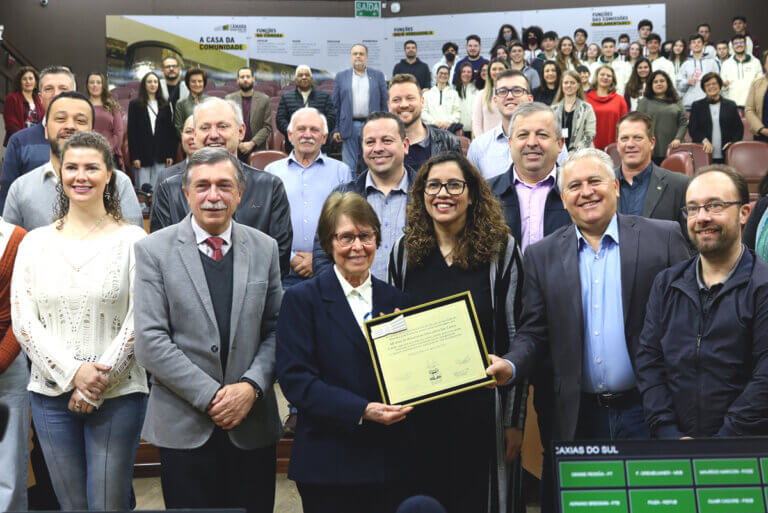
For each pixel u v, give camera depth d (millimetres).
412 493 2260
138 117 7230
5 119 6758
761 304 2209
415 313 2188
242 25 11359
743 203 2305
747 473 1735
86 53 11320
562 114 6047
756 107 7645
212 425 2311
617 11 11133
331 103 7105
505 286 2525
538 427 2889
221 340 2377
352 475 2158
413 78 3730
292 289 2316
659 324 2365
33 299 2547
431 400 2170
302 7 11406
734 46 9695
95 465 2512
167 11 11367
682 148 6742
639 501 1727
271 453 2465
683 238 2545
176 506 2301
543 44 9992
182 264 2377
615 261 2521
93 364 2463
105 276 2564
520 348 2410
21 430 2766
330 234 2277
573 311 2473
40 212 3238
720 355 2238
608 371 2469
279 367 2258
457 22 11320
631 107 8594
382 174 3119
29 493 3227
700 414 2244
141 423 2617
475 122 5645
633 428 2451
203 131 3238
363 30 11445
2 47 9086
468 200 2518
